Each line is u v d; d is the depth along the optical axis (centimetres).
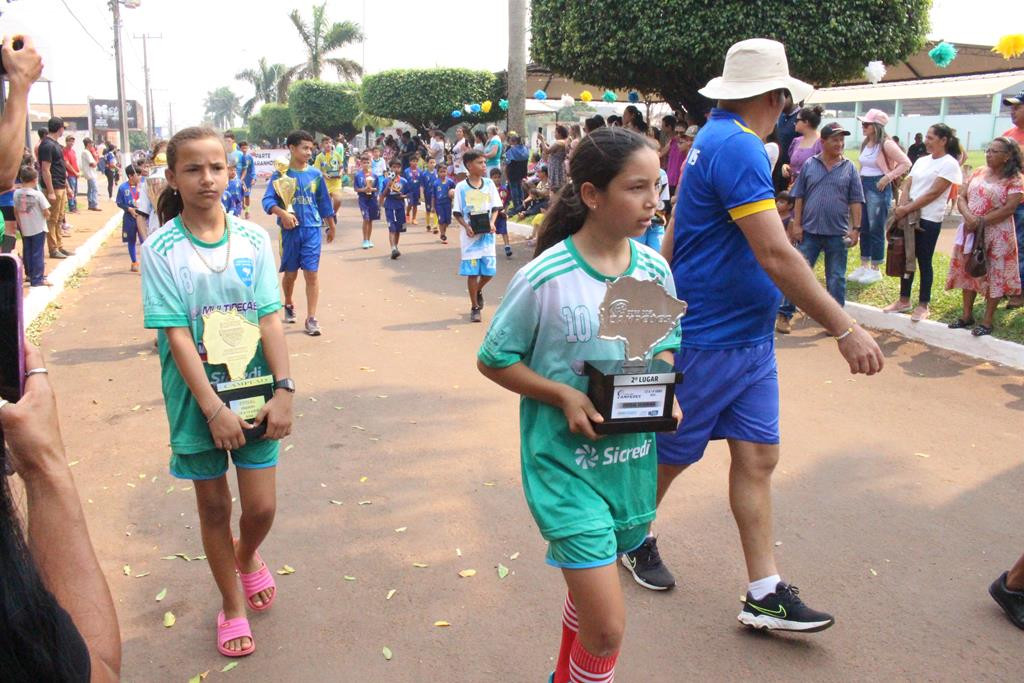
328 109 4141
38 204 1030
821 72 1117
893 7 1070
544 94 1980
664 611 352
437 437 552
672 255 336
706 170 313
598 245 250
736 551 400
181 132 297
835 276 814
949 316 768
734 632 337
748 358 326
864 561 388
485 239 877
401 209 1376
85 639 132
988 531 415
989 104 3234
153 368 730
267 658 323
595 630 241
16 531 110
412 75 2834
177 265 294
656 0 1077
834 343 773
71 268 1255
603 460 252
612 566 242
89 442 550
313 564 392
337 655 325
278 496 463
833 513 436
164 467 507
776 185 971
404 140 2786
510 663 319
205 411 289
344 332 859
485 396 638
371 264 1335
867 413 586
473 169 870
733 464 338
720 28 1054
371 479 485
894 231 773
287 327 881
